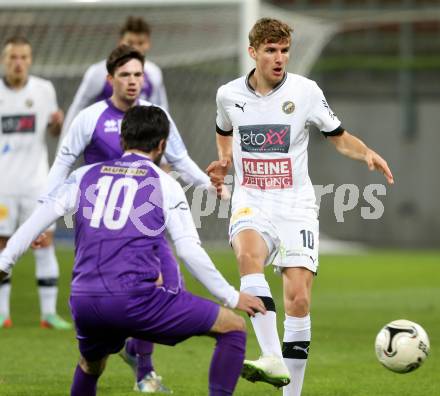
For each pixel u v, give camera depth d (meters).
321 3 88.31
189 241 15.70
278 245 19.67
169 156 22.17
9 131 33.53
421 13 82.06
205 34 47.75
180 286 17.66
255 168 19.98
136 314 15.52
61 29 47.59
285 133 19.75
